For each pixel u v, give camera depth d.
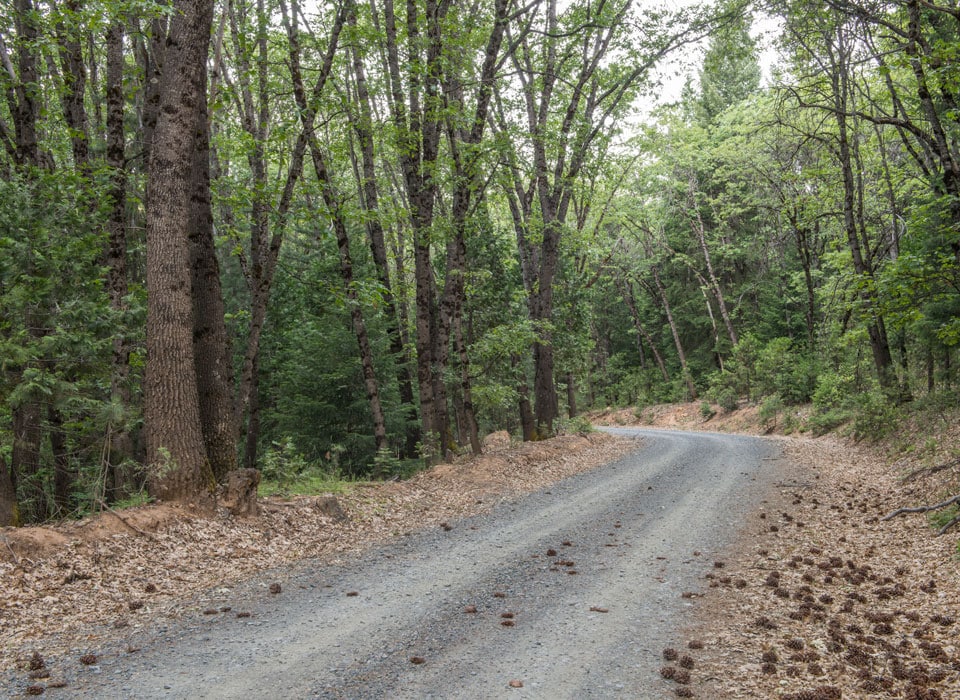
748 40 17.55
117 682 4.91
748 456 20.23
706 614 6.54
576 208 27.94
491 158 16.55
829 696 4.68
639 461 19.89
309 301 21.36
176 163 9.83
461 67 16.58
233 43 17.75
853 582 7.47
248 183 17.91
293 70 14.56
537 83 19.66
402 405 20.42
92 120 20.64
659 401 51.00
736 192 39.72
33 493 12.12
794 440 24.94
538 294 22.52
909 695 4.68
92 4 10.10
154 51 13.48
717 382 42.91
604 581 7.75
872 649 5.57
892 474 14.35
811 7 15.37
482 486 14.93
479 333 24.42
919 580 7.41
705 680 5.00
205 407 10.73
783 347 36.97
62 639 5.82
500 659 5.42
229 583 7.68
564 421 26.94
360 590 7.46
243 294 22.38
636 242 46.88
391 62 16.31
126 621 6.29
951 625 5.99
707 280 47.84
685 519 11.27
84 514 10.40
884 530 9.85
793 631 6.04
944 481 11.38
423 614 6.59
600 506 12.79
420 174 16.66
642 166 37.62
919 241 15.48
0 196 9.59
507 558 8.93
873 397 20.36
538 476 16.64
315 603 6.97
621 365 59.72
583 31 18.84
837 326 29.95
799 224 28.53
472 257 23.38
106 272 11.61
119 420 9.66
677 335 50.16
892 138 21.19
